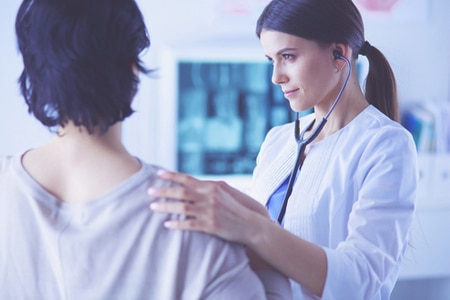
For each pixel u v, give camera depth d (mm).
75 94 728
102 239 741
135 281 739
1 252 774
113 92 745
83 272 746
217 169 2729
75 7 728
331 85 1333
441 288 3055
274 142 1590
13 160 807
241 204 911
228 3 2758
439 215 2770
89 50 727
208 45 2715
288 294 899
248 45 2766
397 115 1464
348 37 1312
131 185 752
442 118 2832
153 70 807
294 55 1293
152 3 2701
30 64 759
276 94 2699
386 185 1206
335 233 1304
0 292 778
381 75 1432
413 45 2965
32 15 740
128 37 755
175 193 759
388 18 2916
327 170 1341
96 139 767
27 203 772
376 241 1156
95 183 762
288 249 943
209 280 742
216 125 2699
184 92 2658
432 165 2779
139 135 2707
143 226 744
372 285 1092
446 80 3020
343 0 1327
